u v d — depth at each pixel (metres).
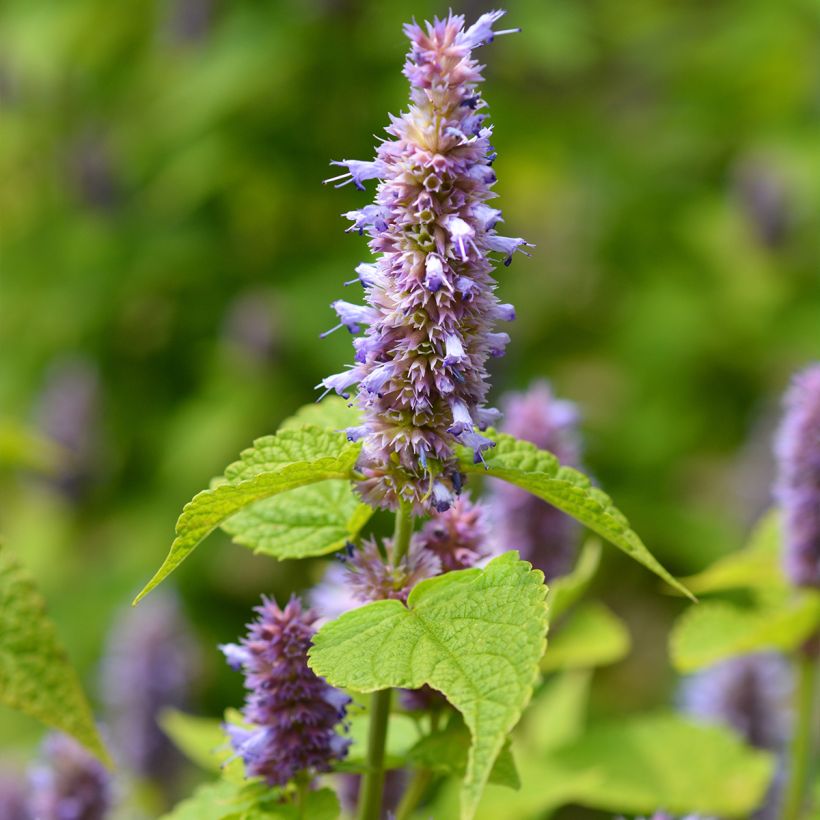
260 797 2.89
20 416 11.37
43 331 11.59
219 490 2.55
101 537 11.12
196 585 10.48
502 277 11.92
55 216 11.91
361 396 2.70
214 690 9.98
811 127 13.25
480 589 2.38
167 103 10.88
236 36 10.23
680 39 13.61
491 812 4.66
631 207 12.33
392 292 2.63
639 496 11.31
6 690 2.86
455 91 2.56
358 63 10.34
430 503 2.69
